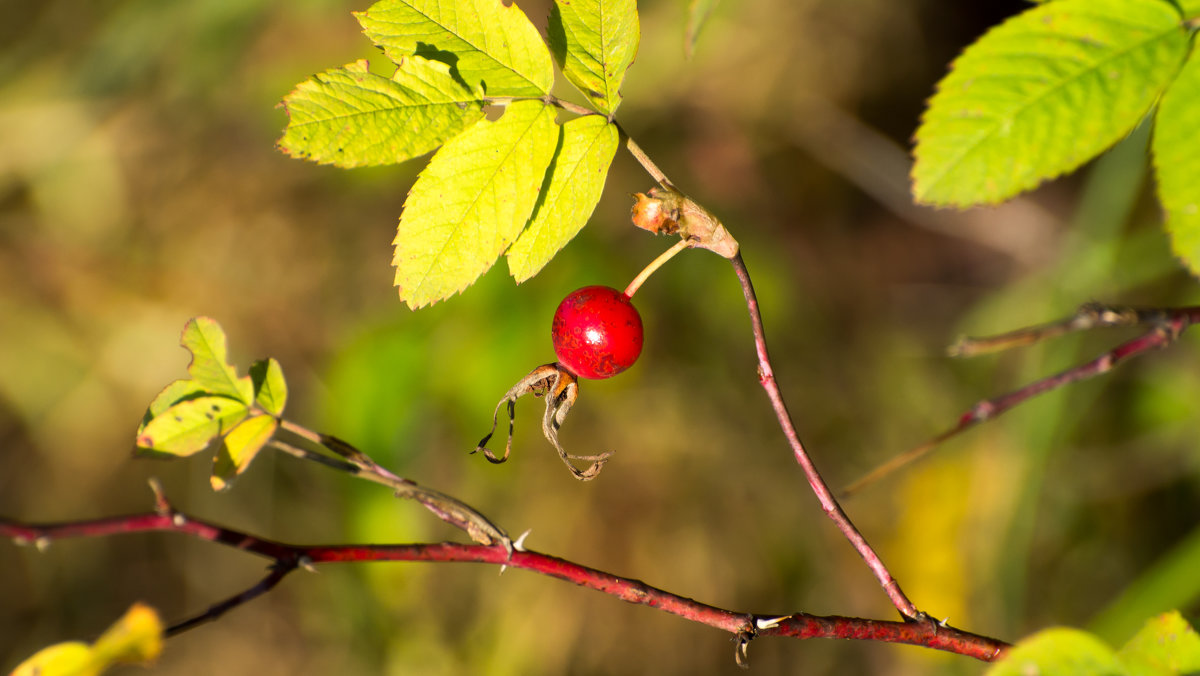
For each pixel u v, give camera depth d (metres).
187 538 4.45
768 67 4.98
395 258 1.43
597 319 1.72
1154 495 4.03
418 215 1.44
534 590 4.16
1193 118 1.23
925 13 5.25
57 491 4.51
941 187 1.27
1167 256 3.60
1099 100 1.26
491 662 4.02
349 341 4.20
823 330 4.79
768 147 5.03
